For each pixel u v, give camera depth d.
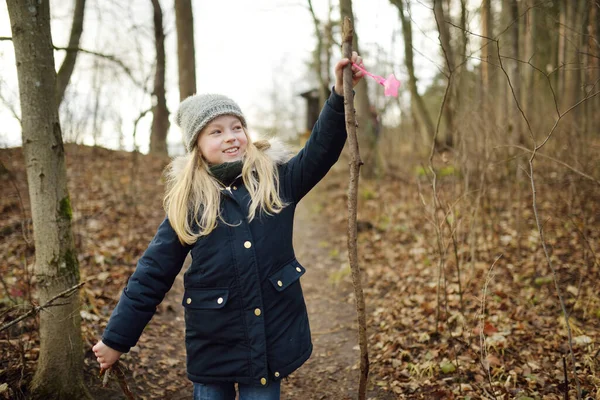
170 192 1.81
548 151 4.70
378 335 3.28
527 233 4.51
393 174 7.99
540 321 3.03
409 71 8.27
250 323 1.69
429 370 2.64
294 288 1.78
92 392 2.46
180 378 2.81
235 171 1.78
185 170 1.81
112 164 8.24
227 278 1.69
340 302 4.16
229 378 1.73
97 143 6.82
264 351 1.69
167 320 3.53
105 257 4.31
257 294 1.69
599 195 4.20
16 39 2.16
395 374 2.73
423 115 8.27
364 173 8.60
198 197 1.75
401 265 4.65
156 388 2.67
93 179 7.06
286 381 2.88
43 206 2.23
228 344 1.72
